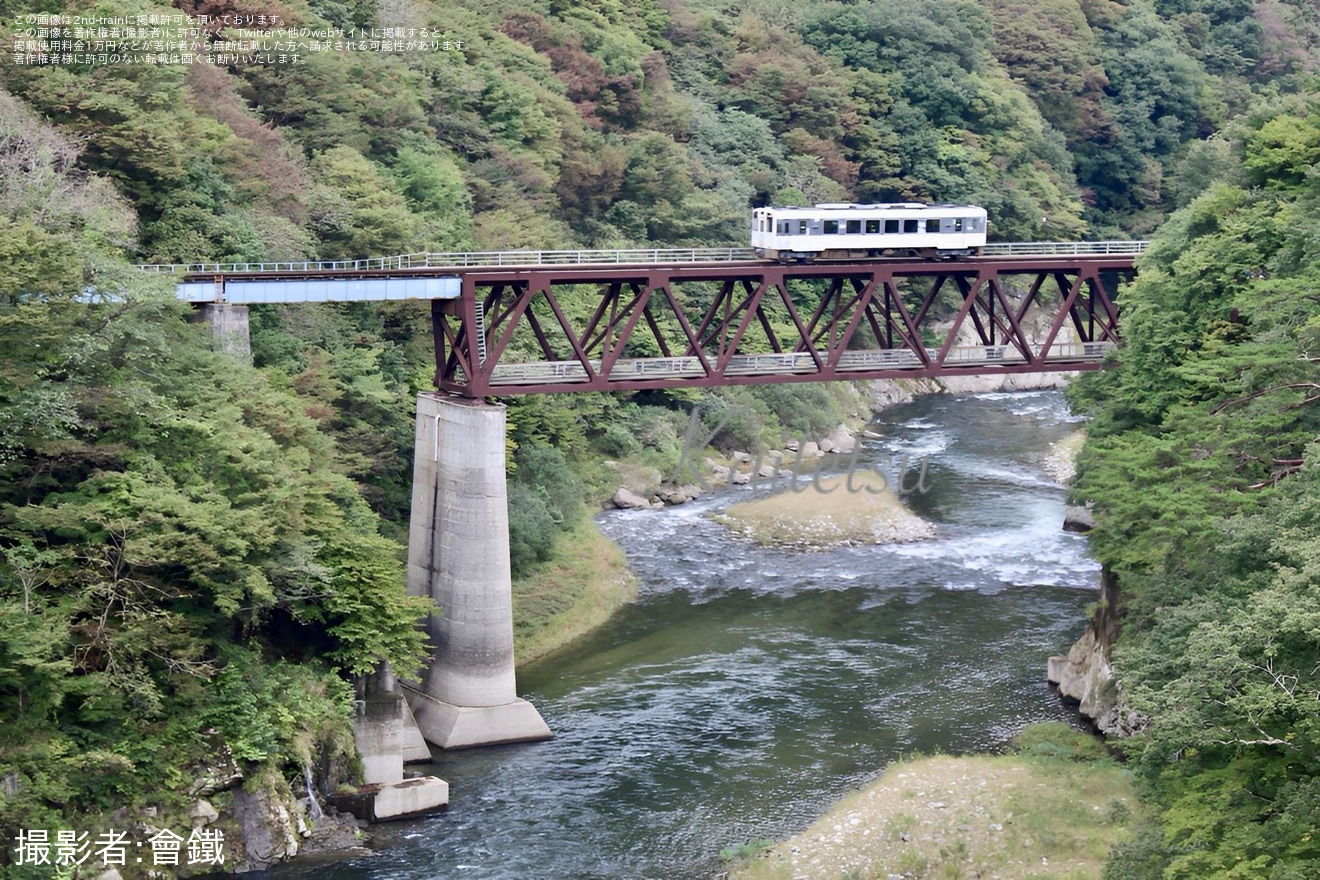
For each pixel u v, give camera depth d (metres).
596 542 88.75
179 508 50.84
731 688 67.88
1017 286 153.25
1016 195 157.25
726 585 84.19
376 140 103.81
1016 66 180.62
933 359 77.62
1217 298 69.00
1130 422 70.75
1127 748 45.91
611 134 132.00
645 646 74.38
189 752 50.78
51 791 46.44
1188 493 55.22
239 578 53.09
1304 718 37.44
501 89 118.62
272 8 103.06
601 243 122.44
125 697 50.09
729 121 146.25
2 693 47.88
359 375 77.38
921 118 159.75
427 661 66.19
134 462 52.69
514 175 115.19
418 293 66.75
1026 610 78.94
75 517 49.72
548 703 66.75
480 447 64.75
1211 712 39.28
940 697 66.38
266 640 56.94
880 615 78.38
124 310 55.03
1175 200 177.25
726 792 56.59
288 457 59.88
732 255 77.56
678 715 64.75
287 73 98.88
